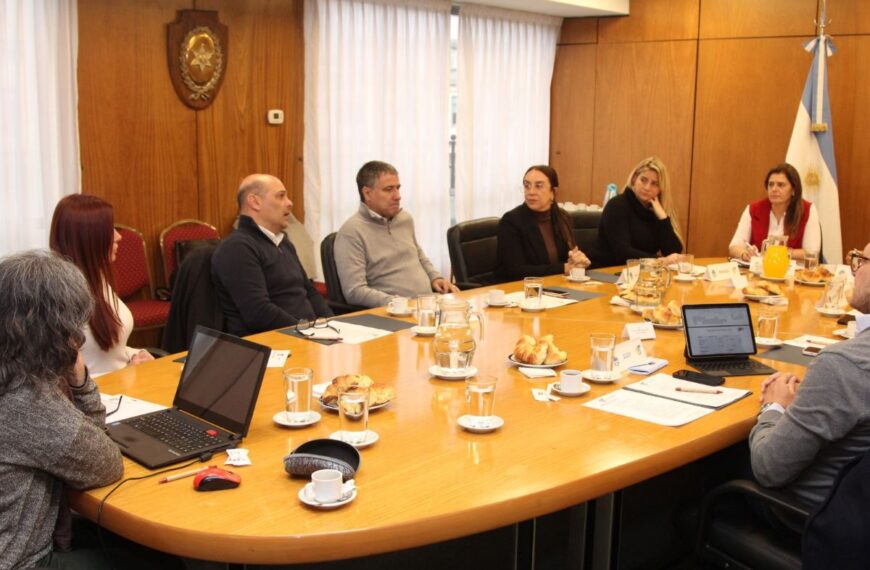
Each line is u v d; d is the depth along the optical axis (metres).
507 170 6.91
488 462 1.67
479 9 6.41
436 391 2.15
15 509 1.48
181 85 4.85
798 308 3.34
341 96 5.68
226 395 1.86
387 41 5.89
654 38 6.62
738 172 6.47
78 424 1.51
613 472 1.64
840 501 1.46
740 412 1.99
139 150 4.75
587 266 4.12
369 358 2.46
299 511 1.45
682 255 4.23
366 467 1.64
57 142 4.41
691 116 6.56
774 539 1.87
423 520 1.42
